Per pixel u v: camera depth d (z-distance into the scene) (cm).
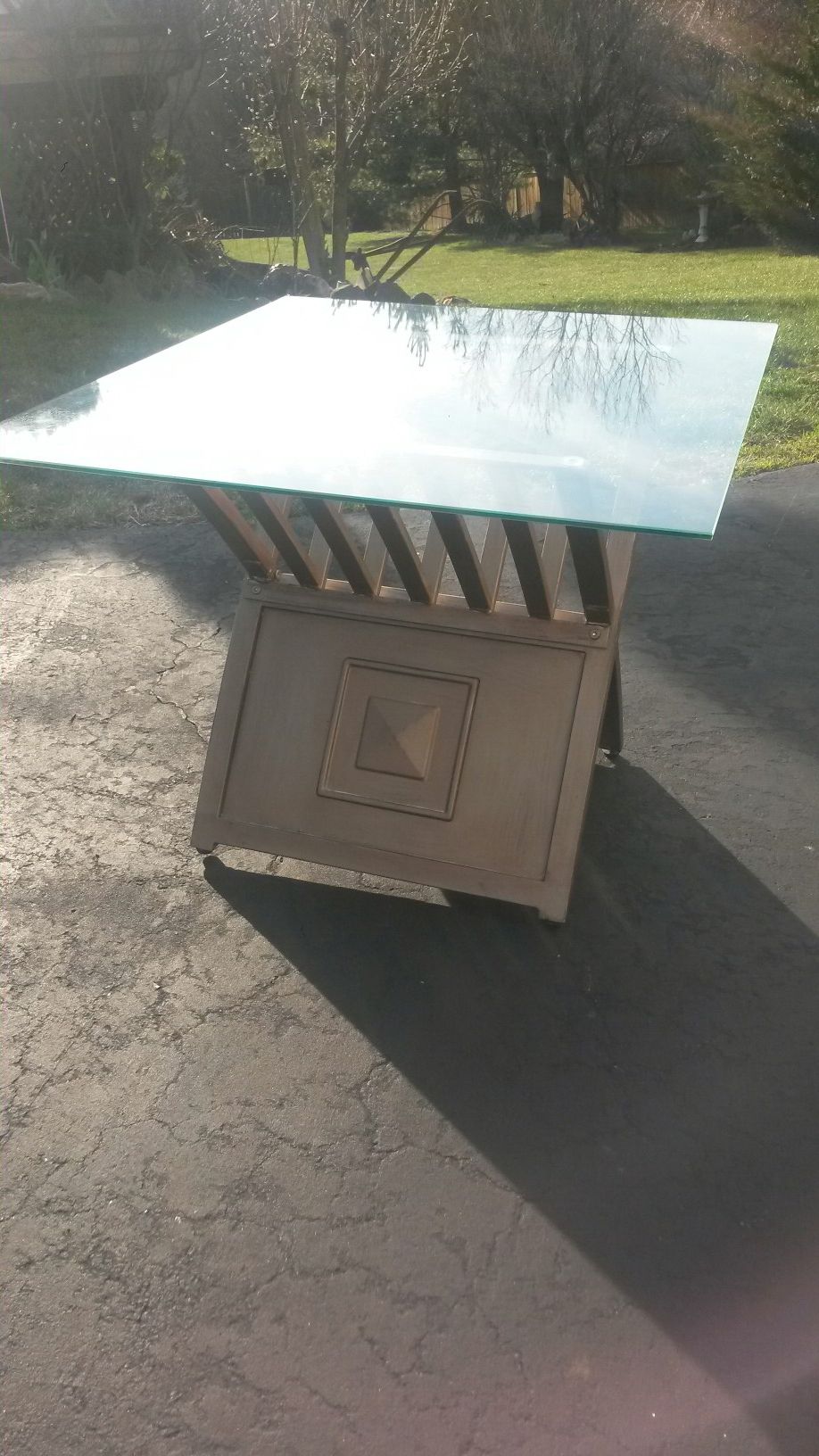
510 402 216
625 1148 180
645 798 269
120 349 696
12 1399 146
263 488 175
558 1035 202
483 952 223
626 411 209
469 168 2184
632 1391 146
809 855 249
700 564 397
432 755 229
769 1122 184
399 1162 178
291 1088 192
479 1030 203
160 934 227
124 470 183
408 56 976
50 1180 175
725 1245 165
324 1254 164
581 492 169
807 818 260
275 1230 167
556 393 222
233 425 205
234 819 239
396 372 239
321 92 1011
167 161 1051
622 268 1426
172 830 260
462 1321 154
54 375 621
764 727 296
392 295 799
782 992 211
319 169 1056
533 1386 146
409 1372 148
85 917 232
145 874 245
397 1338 152
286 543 230
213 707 309
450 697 228
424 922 231
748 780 275
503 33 1883
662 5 1762
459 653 229
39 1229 167
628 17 1784
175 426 205
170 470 182
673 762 282
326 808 234
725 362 242
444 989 213
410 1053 199
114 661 334
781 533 423
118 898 238
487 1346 151
